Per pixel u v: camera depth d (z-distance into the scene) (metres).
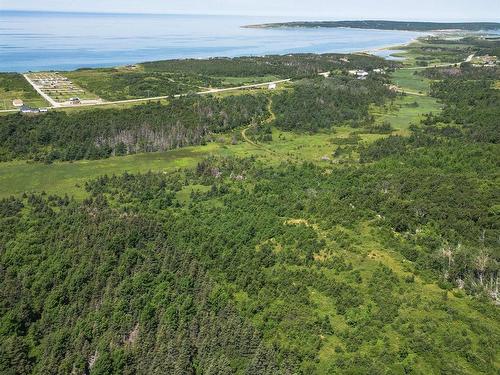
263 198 135.50
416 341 74.50
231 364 77.56
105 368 83.50
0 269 106.50
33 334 94.19
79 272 102.62
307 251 98.88
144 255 107.50
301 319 82.38
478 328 76.62
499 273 89.56
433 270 91.31
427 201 115.81
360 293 85.75
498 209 110.00
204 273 99.06
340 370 71.88
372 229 105.00
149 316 90.62
